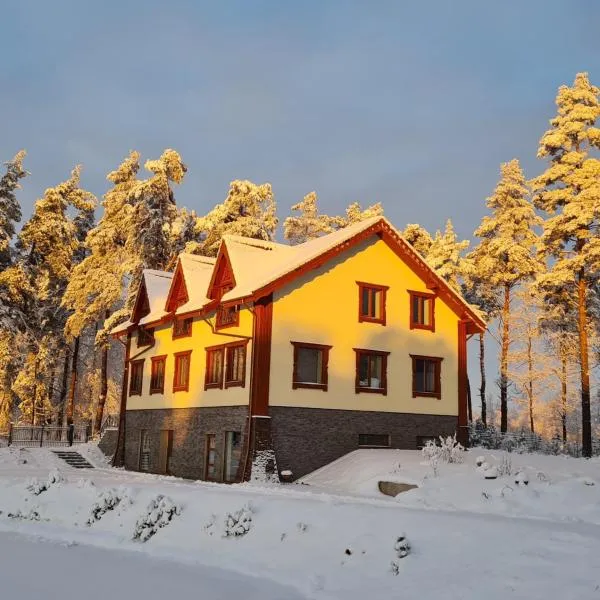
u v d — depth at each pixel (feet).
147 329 128.36
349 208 189.78
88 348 214.69
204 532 52.95
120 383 227.61
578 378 156.97
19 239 165.27
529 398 163.22
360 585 40.06
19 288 151.94
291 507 52.24
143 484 75.61
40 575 44.47
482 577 37.37
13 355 154.10
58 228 167.32
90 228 195.93
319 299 98.43
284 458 91.30
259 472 87.86
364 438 99.14
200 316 107.96
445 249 157.07
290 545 47.47
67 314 189.37
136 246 155.02
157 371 123.34
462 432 108.88
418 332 107.76
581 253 117.91
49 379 186.80
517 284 157.79
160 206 155.84
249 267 102.42
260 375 91.30
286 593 40.06
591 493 56.34
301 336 95.76
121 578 43.78
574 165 122.93
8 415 160.56
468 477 67.82
